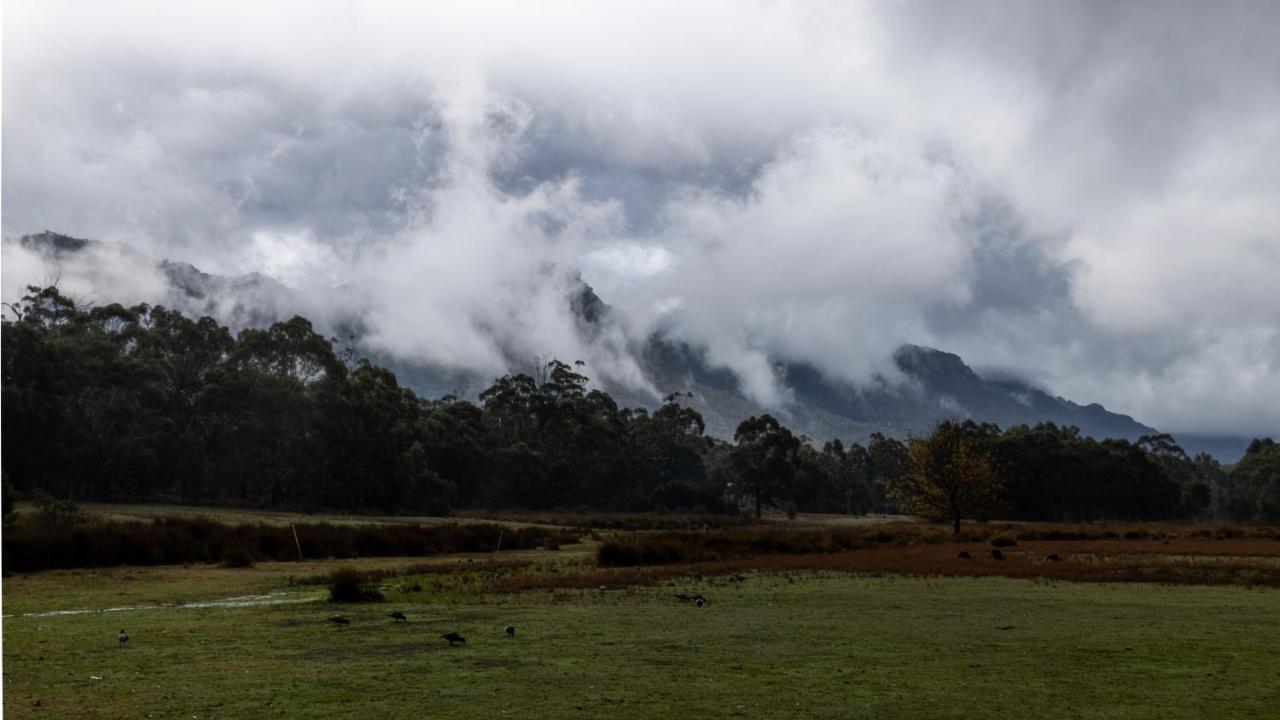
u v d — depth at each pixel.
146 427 90.44
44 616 18.80
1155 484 135.88
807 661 12.78
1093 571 29.98
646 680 11.38
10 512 37.00
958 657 13.11
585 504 134.62
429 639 14.91
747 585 25.78
